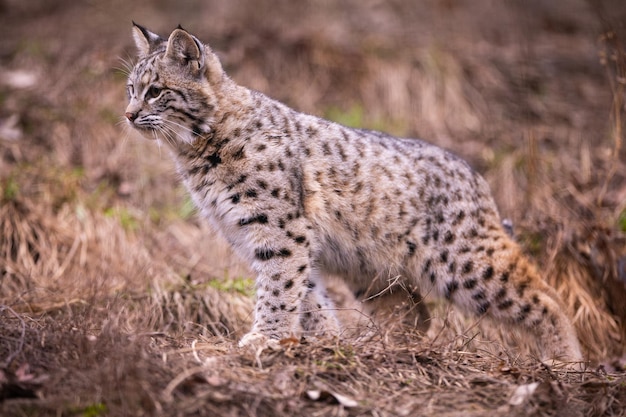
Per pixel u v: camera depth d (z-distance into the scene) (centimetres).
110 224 1284
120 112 1512
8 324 830
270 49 1670
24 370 711
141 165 1424
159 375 717
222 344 850
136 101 955
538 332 1016
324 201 961
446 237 1002
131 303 1090
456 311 1092
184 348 815
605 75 1648
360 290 1049
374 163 988
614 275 1182
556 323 1009
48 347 768
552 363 930
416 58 1662
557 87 1633
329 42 1691
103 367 702
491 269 1006
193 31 1714
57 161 1406
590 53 1722
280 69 1645
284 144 947
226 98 954
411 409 725
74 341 768
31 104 1503
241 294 1141
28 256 1210
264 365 779
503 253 1016
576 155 1460
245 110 956
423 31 1773
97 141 1460
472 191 1026
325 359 790
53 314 1024
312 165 960
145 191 1389
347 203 970
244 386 723
